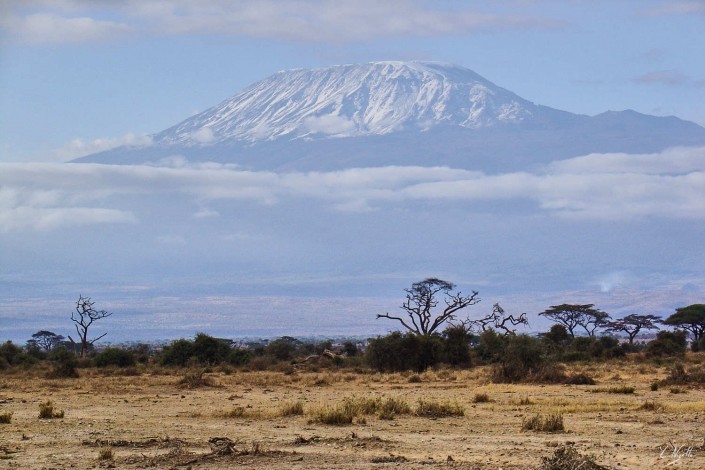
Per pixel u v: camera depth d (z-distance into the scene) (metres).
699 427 60.84
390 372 166.50
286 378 136.00
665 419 65.88
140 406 83.19
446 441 53.97
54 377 143.75
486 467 43.03
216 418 69.44
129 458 46.78
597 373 141.00
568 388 105.88
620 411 73.19
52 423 65.12
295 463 44.94
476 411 74.31
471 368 169.12
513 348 122.56
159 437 55.91
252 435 57.28
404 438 55.47
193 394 101.88
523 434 57.78
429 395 97.56
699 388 102.44
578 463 40.84
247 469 43.31
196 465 44.62
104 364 190.12
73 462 45.97
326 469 43.03
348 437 54.81
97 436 56.91
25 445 52.44
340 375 145.50
